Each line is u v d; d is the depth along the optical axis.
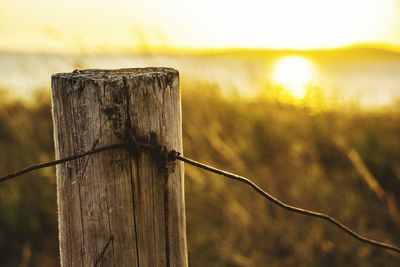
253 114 5.09
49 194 4.30
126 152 1.23
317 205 4.05
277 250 3.77
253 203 4.04
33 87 6.36
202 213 4.02
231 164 4.29
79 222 1.27
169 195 1.30
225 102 5.18
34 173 4.41
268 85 5.53
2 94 5.93
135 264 1.28
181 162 1.35
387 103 6.07
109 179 1.23
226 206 3.95
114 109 1.21
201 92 5.20
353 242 3.82
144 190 1.26
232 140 4.70
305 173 4.41
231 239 3.76
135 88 1.22
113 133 1.22
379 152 4.86
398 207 4.37
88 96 1.21
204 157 4.32
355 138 5.03
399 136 5.21
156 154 1.25
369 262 3.69
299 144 4.82
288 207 1.61
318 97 5.32
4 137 4.97
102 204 1.25
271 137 4.87
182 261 1.38
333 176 4.66
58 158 1.29
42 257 4.01
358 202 4.25
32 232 4.11
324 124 5.11
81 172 1.24
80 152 1.23
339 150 4.84
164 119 1.26
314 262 3.63
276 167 4.50
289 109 5.34
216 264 3.62
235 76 5.56
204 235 3.82
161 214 1.30
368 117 5.57
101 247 1.26
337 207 4.07
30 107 5.86
